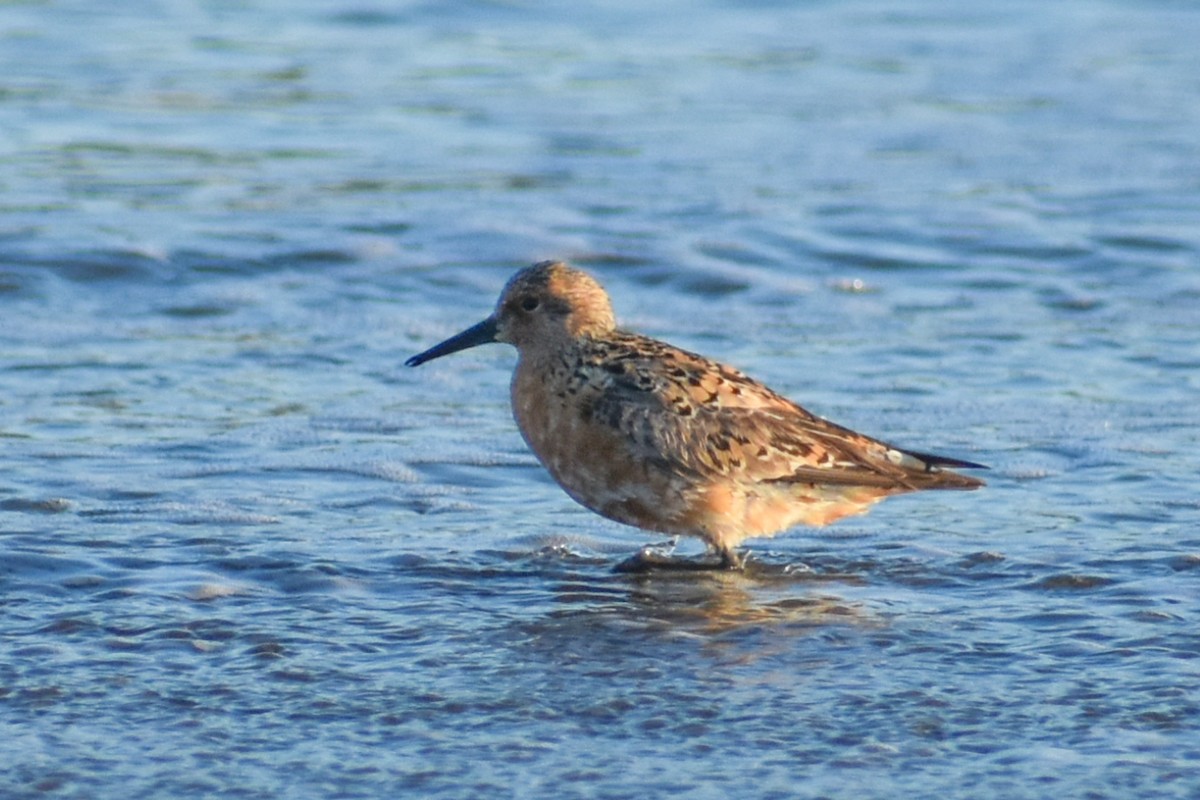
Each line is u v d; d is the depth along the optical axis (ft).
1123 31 150.10
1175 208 100.58
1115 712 39.75
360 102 122.11
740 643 44.88
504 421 67.62
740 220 97.45
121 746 37.73
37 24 140.46
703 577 51.44
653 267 90.33
